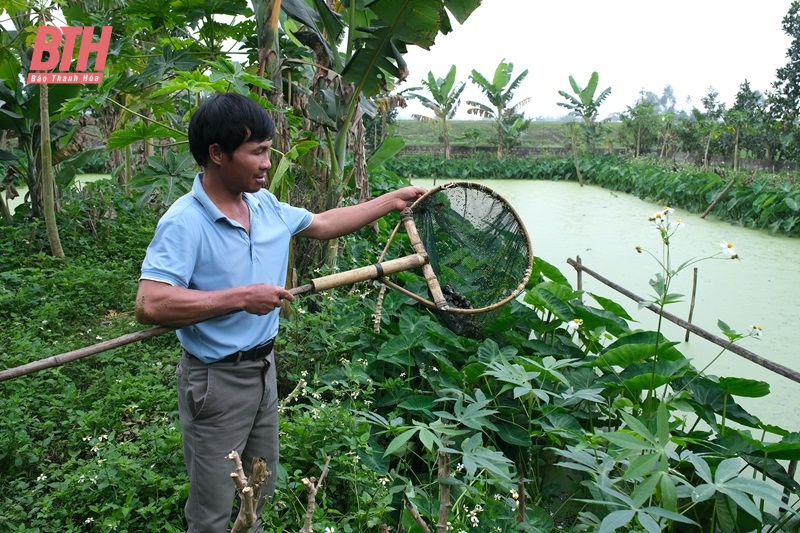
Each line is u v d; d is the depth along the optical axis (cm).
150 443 302
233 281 206
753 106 2220
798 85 2016
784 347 562
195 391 208
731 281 777
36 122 682
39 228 678
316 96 557
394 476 315
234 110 192
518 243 321
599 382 401
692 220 1327
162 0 589
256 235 213
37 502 271
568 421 361
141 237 690
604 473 274
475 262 337
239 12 597
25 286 532
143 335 215
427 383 426
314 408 324
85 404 362
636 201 1702
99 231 709
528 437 366
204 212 201
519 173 2522
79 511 270
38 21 647
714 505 318
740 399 468
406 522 262
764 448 326
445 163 2498
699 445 354
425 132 3931
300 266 529
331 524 260
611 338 488
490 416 386
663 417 263
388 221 854
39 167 695
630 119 2764
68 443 322
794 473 361
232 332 206
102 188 822
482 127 3941
